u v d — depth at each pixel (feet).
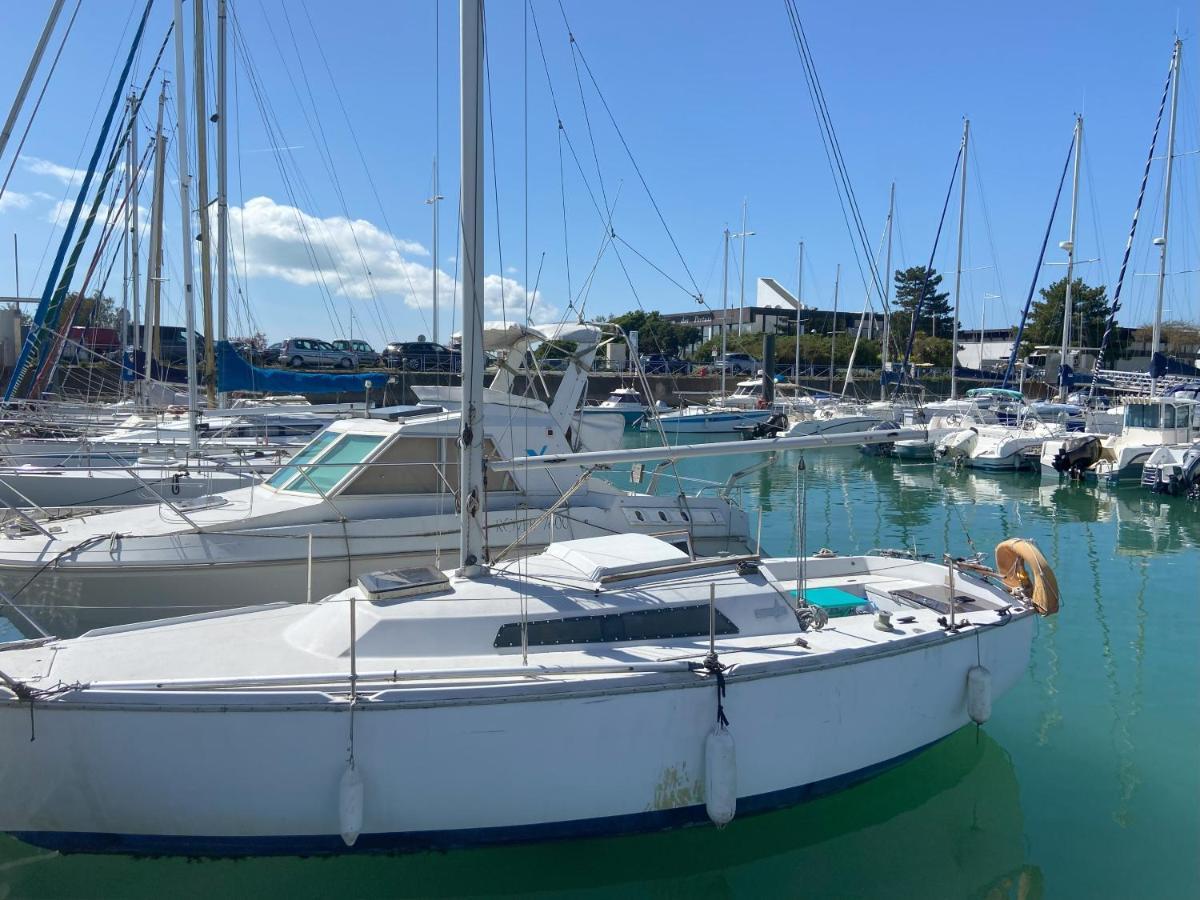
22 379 44.47
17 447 39.99
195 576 24.39
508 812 14.58
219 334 54.60
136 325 73.77
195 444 38.86
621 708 14.79
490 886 15.06
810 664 16.01
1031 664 26.84
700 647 16.38
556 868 15.34
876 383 141.08
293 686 14.15
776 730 15.84
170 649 15.75
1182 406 69.00
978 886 15.83
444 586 16.76
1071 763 20.25
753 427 100.42
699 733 15.26
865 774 17.22
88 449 37.40
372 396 93.86
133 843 14.40
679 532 20.88
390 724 13.93
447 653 15.55
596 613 16.38
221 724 13.76
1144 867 16.26
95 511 28.53
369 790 13.99
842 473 76.28
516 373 31.99
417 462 27.17
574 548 18.71
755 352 171.42
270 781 13.93
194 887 14.61
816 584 22.97
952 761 19.90
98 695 13.69
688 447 17.48
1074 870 16.20
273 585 25.21
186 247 39.37
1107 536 48.75
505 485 28.68
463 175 16.61
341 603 16.60
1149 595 35.53
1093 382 98.43
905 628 18.01
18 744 13.76
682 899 15.69
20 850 14.94
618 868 15.62
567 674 14.89
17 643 15.97
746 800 15.87
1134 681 25.38
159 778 13.87
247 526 25.57
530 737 14.40
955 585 22.09
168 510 27.48
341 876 14.74
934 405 98.43
